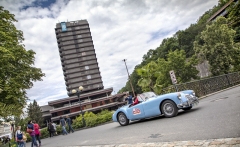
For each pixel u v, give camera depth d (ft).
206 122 15.92
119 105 214.28
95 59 309.01
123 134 20.99
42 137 71.20
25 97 46.60
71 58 301.43
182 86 47.57
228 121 14.25
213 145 9.90
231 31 96.43
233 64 98.27
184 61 101.96
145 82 52.47
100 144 18.24
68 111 203.72
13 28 51.29
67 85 294.87
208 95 47.85
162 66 103.30
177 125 17.87
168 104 24.32
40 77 57.41
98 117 62.75
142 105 26.76
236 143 9.32
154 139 14.61
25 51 50.96
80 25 321.93
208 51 99.60
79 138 29.84
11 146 31.19
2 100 32.63
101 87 296.92
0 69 37.60
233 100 25.84
